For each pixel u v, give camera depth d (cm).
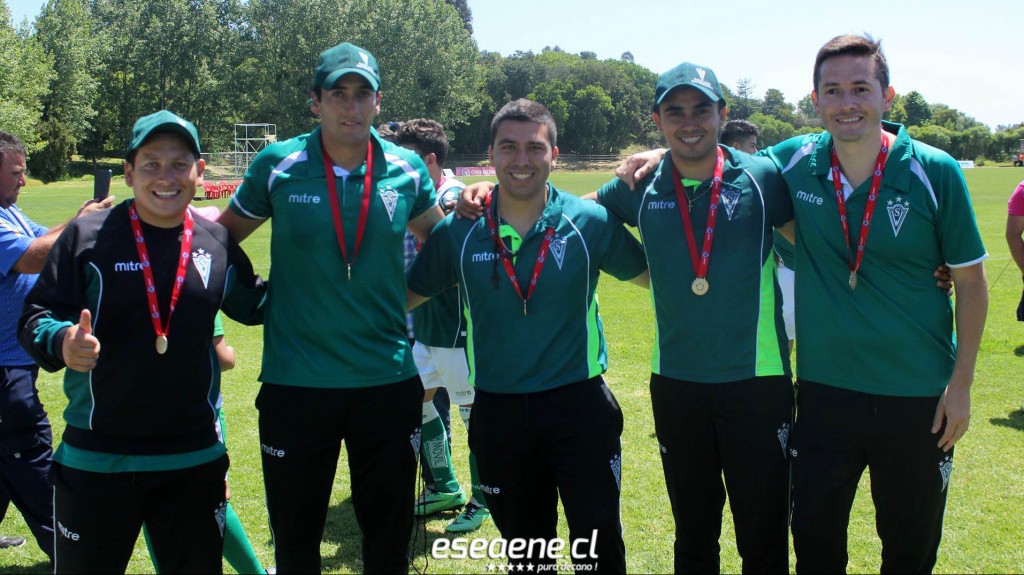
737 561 427
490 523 491
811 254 344
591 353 352
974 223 323
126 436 300
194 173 309
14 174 424
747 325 340
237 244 340
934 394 330
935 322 331
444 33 6719
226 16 6544
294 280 333
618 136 9806
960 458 560
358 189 335
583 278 347
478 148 8881
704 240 342
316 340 331
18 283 405
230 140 6644
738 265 341
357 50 335
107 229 303
